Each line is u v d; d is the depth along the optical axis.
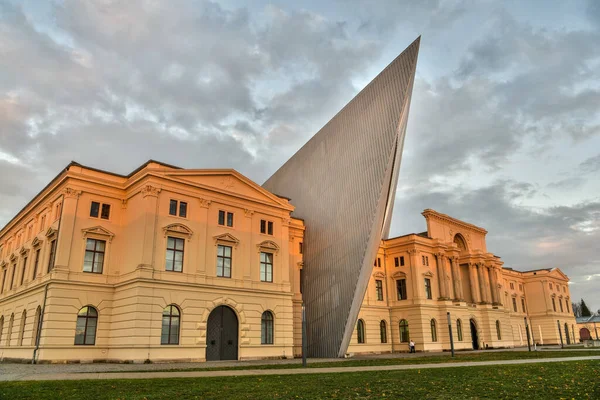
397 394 13.62
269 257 40.72
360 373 20.95
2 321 41.34
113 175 35.91
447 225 66.62
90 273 33.22
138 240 32.91
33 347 32.12
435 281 60.84
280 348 38.62
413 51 41.28
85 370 24.23
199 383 16.83
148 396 13.32
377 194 41.53
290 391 14.41
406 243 59.81
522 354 39.53
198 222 36.00
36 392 13.94
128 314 31.52
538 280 88.62
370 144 43.72
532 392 13.80
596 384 15.32
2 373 22.02
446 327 58.75
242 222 39.06
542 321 86.69
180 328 32.88
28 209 41.41
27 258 39.47
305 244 48.72
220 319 35.69
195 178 36.53
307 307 45.94
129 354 30.36
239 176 39.34
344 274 42.94
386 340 58.03
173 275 33.38
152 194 33.75
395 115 41.66
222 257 37.03
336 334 42.16
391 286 60.69
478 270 68.19
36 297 33.97
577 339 92.56
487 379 17.50
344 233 44.16
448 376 18.88
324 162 49.88
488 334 64.94
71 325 31.48
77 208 33.66
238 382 17.19
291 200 53.62
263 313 38.72
